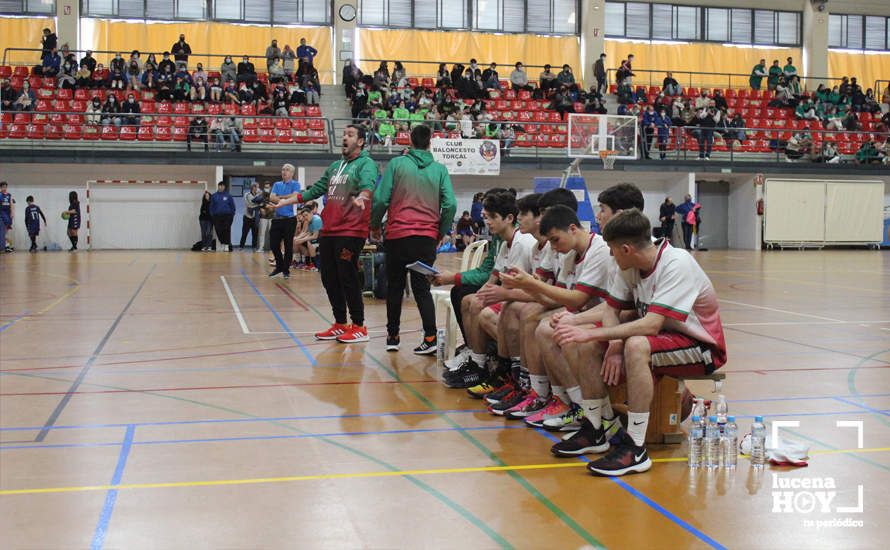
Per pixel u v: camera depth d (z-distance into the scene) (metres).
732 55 30.14
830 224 26.66
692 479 3.47
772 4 30.16
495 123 24.39
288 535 2.81
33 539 2.76
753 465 3.67
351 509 3.06
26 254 21.09
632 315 4.15
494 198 5.27
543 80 27.03
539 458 3.75
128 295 10.89
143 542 2.74
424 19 28.39
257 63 27.41
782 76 28.88
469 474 3.51
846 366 6.01
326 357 6.32
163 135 23.39
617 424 3.97
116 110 23.36
